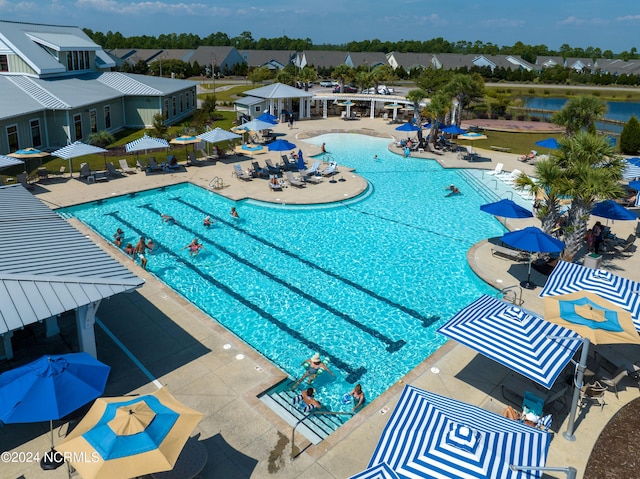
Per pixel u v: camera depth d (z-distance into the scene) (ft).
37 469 31.42
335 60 430.61
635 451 34.63
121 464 24.88
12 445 33.35
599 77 386.93
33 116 114.73
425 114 139.74
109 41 585.63
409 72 408.67
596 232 68.39
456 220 84.79
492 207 68.28
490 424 27.45
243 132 137.69
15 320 33.71
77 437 26.32
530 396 36.76
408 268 66.39
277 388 41.73
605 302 38.68
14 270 38.06
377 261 68.33
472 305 42.88
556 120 118.01
